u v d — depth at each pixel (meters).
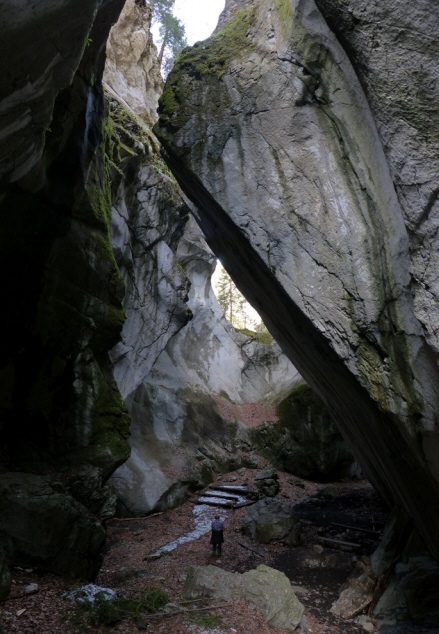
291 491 19.11
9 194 9.11
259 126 8.44
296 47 8.12
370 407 7.61
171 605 7.55
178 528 14.18
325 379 10.40
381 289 7.00
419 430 6.50
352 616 8.77
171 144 8.99
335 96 7.75
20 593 6.63
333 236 7.51
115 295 12.02
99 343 11.77
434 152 5.69
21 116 6.78
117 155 14.81
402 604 8.68
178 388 21.28
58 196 10.26
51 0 5.28
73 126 10.16
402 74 5.92
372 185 7.26
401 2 5.86
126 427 11.65
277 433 22.42
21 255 9.76
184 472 17.66
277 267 7.80
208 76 9.16
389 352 6.83
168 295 18.20
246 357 27.11
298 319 8.49
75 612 6.49
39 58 5.96
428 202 5.74
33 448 9.84
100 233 11.74
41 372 10.22
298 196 7.88
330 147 7.79
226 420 22.33
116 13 9.74
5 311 9.62
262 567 8.78
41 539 7.59
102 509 10.05
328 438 21.69
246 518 14.07
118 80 20.05
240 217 8.20
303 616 8.21
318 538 13.38
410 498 9.19
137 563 11.10
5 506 7.49
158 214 17.97
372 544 12.84
